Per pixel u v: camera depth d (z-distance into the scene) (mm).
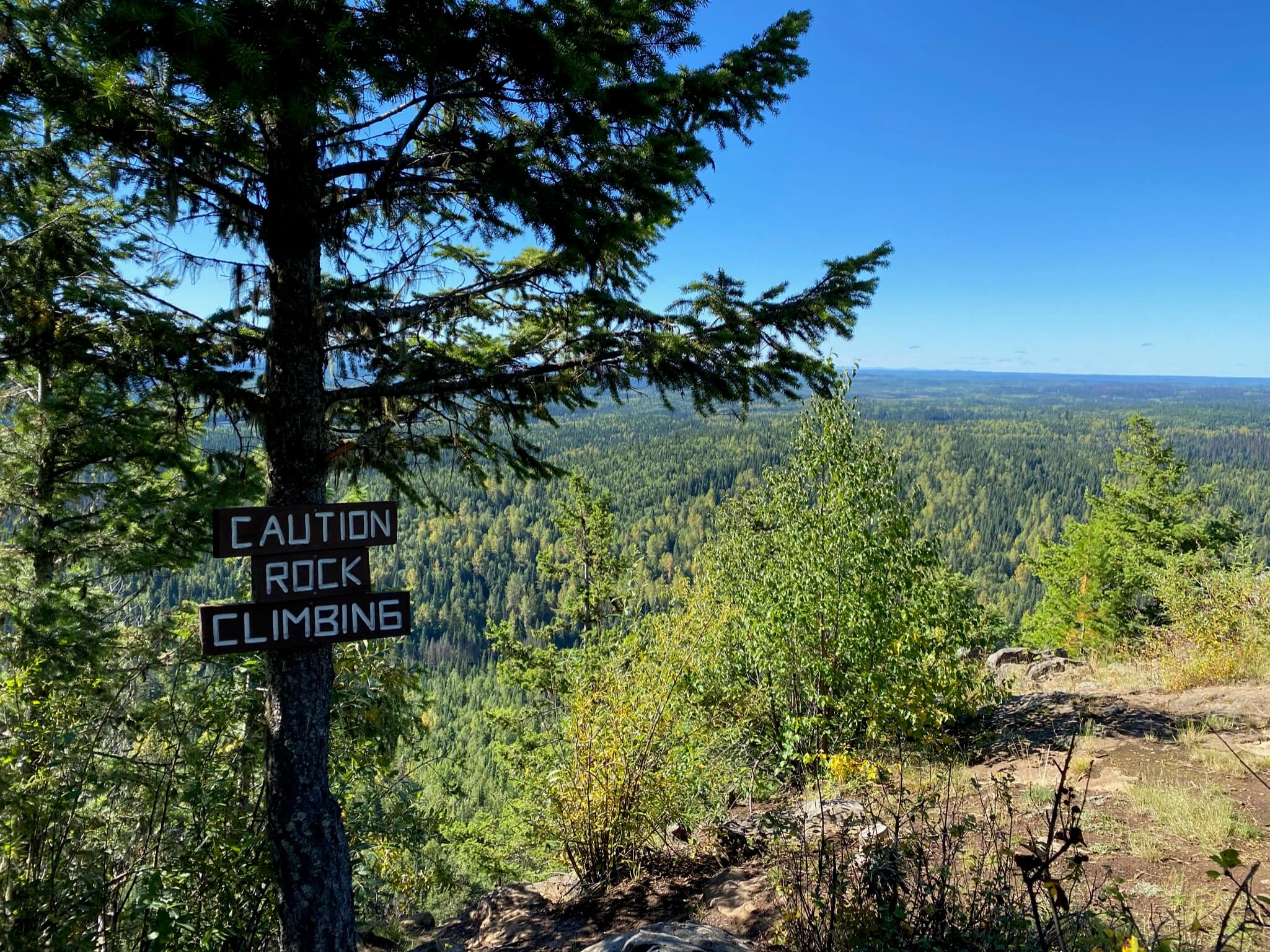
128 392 4023
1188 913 3896
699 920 4828
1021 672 13727
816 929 3668
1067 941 3088
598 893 6062
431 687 67625
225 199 3812
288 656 3826
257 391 4160
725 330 4129
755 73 4566
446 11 3182
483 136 3713
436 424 4648
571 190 3914
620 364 4336
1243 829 4977
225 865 4598
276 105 2859
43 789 4309
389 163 3805
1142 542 25531
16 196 3811
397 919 8117
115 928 4316
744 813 7145
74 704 4828
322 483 3984
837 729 7402
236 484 6395
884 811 5199
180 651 5523
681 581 8148
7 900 3943
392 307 4277
